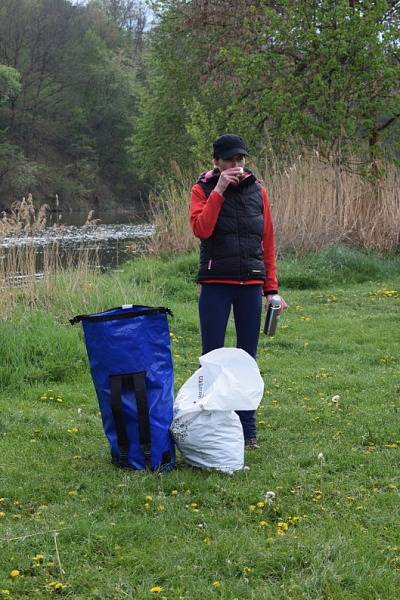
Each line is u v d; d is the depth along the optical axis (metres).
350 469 4.55
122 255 20.45
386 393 6.34
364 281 12.98
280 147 17.47
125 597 3.08
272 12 18.36
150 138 31.62
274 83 18.31
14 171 52.88
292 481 4.30
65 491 4.18
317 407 5.94
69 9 63.84
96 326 4.39
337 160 15.63
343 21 17.42
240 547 3.46
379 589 3.16
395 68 17.33
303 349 8.24
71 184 56.91
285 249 14.00
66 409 6.03
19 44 60.12
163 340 4.50
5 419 5.55
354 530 3.65
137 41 77.88
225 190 4.81
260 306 4.96
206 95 26.73
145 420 4.38
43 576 3.25
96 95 62.19
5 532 3.63
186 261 13.01
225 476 4.34
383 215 14.76
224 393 4.36
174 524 3.75
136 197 62.56
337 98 17.98
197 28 24.97
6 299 8.29
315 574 3.22
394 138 19.34
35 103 60.31
